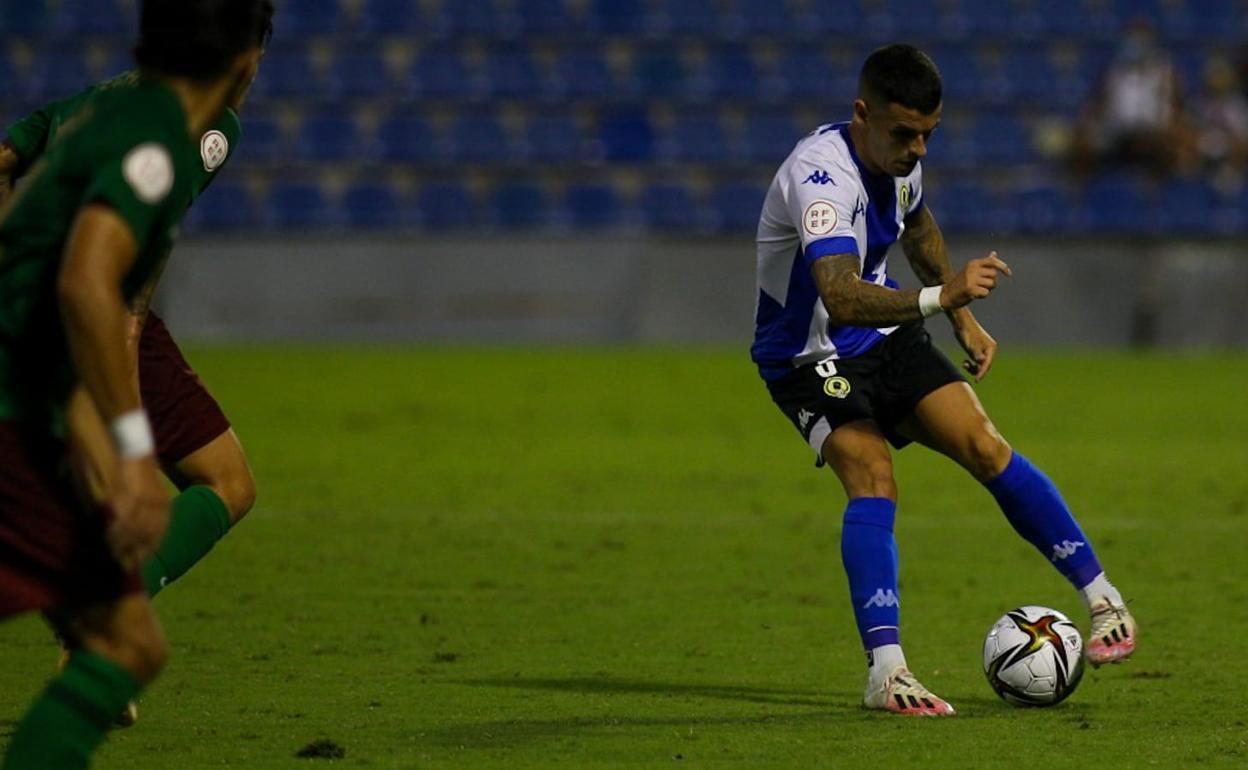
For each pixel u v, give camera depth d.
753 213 97.62
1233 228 95.56
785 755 17.78
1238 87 103.56
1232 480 45.12
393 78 103.69
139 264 13.89
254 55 14.41
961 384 21.59
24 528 13.33
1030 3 107.69
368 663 23.19
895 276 74.81
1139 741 18.56
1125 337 88.81
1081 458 49.53
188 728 18.98
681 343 89.31
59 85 102.25
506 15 106.88
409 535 35.41
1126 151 96.00
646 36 106.62
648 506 40.12
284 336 88.31
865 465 20.95
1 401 13.42
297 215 95.81
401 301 88.75
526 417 59.44
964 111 102.19
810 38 106.62
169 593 28.59
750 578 30.78
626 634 25.59
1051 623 20.67
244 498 19.97
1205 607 28.06
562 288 89.12
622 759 17.56
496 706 20.44
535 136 101.19
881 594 20.42
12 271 13.45
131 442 12.78
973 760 17.58
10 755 13.31
